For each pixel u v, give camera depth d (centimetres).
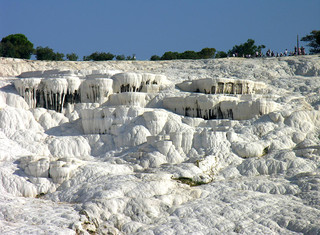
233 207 5962
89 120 8812
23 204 6284
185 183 6812
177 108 9219
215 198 6300
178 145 7844
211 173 7194
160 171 7094
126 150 8225
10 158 7600
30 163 7081
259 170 7200
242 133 8112
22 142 8300
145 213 5953
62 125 9050
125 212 6003
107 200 6062
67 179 7006
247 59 12588
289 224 5547
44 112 9219
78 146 8400
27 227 5566
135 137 8356
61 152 8281
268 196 6250
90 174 7038
